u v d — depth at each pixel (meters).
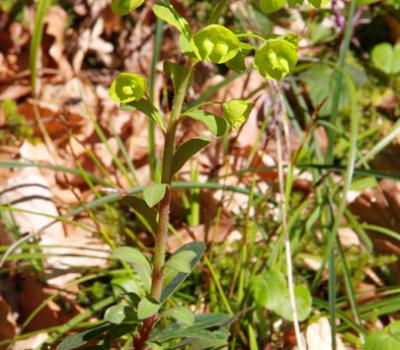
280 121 1.03
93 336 0.65
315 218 0.85
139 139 1.05
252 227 0.90
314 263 0.87
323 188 0.89
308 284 0.86
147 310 0.61
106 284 0.84
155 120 0.58
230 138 1.03
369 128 1.05
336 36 1.14
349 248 0.89
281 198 0.79
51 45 1.14
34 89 1.06
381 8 1.15
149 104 0.58
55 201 0.97
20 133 1.03
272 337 0.80
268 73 0.52
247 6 1.13
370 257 0.87
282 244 0.83
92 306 0.79
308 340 0.77
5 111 1.05
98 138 1.06
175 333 0.66
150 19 1.18
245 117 0.55
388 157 1.00
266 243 0.83
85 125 1.06
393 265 0.88
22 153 0.99
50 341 0.77
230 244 0.88
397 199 0.92
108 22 1.18
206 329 0.68
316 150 0.94
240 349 0.79
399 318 0.83
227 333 0.67
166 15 0.52
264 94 1.06
